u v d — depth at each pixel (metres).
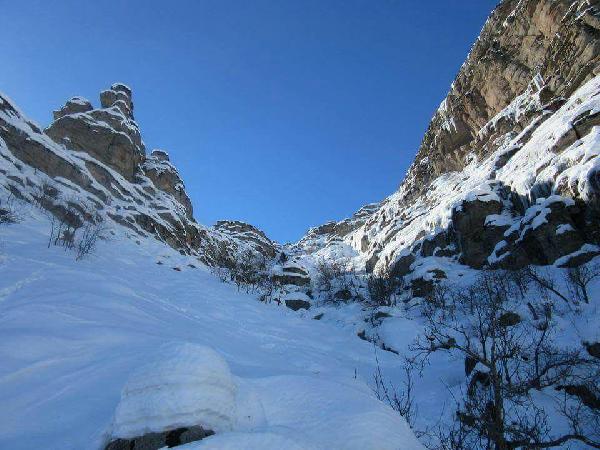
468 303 23.73
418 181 75.31
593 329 13.33
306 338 20.84
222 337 15.45
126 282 20.55
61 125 42.44
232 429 5.67
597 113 27.86
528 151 34.66
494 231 30.97
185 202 54.72
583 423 10.02
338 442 5.75
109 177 40.62
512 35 59.75
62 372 8.18
